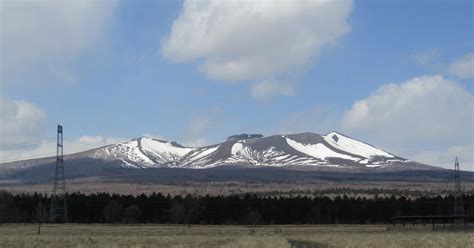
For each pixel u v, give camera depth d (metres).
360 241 71.44
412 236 85.81
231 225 172.12
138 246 61.84
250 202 193.25
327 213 192.50
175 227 148.12
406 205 194.62
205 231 121.38
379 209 194.12
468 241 66.56
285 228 144.12
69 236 89.94
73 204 183.50
